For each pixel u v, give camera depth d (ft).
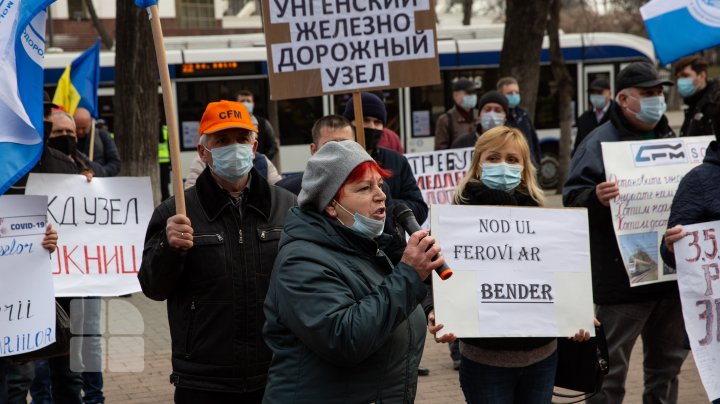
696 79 23.90
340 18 16.35
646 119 17.75
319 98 66.95
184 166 63.82
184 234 12.67
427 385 22.59
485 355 13.79
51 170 18.48
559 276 13.80
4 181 13.30
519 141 14.88
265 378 13.30
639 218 17.12
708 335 14.20
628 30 114.01
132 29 42.04
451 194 27.78
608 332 17.49
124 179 17.70
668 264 15.07
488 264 13.60
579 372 14.51
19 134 13.56
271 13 16.28
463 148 27.81
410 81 16.46
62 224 17.30
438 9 120.06
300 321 10.13
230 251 13.30
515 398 14.23
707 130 23.17
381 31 16.42
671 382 18.47
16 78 13.12
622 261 17.21
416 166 27.66
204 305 13.16
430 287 13.98
